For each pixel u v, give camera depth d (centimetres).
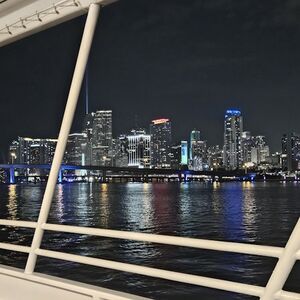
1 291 287
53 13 275
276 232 4244
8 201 7319
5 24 305
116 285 2234
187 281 191
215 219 5181
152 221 5138
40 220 265
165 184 13262
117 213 5828
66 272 2497
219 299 1948
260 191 9781
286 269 164
